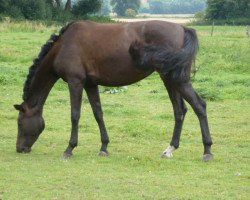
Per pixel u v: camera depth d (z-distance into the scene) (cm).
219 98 1870
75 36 1122
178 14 13400
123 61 1095
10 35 3803
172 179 984
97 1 6744
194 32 1084
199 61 2614
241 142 1309
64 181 962
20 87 2034
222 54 2820
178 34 1077
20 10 5959
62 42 1133
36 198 870
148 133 1374
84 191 908
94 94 1162
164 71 1074
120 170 1041
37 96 1168
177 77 1073
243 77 2303
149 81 2297
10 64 2539
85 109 1691
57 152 1192
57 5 6675
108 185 941
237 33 4378
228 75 2388
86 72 1120
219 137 1359
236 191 920
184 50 1065
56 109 1680
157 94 1977
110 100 1858
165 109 1714
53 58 1144
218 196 892
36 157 1139
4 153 1172
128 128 1409
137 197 880
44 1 6206
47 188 922
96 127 1452
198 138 1344
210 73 2434
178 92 1096
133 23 1109
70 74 1121
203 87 2028
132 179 980
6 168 1042
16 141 1227
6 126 1449
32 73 1162
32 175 998
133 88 2119
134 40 1087
